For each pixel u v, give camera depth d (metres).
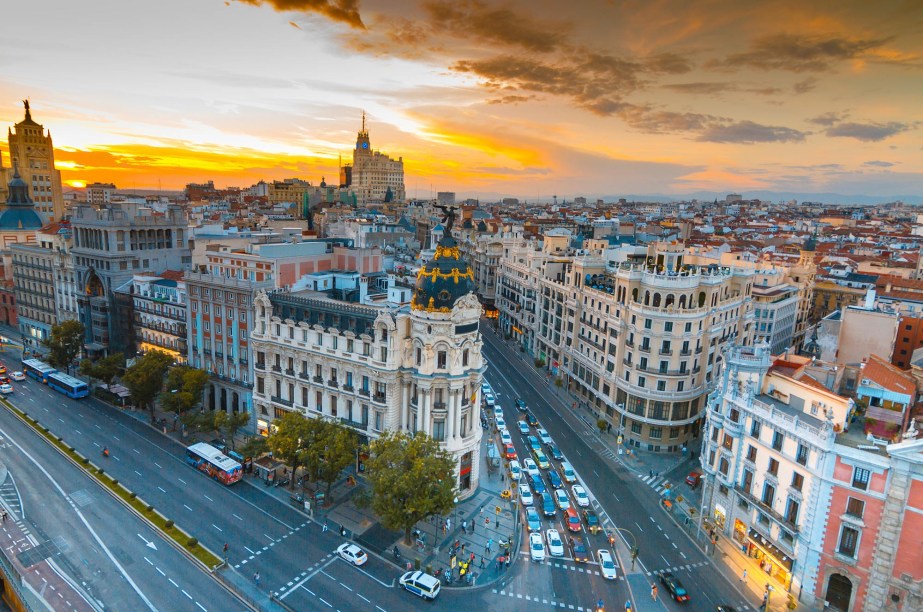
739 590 78.44
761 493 81.44
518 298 191.75
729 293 131.88
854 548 70.06
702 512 93.19
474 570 79.81
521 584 77.56
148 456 106.88
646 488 104.31
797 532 74.88
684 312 113.06
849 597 71.12
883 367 85.56
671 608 74.38
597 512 95.56
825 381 86.88
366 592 74.19
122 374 140.88
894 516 66.38
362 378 99.75
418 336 93.62
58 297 168.25
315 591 73.69
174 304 129.38
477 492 100.31
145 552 79.81
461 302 92.69
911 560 65.88
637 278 120.38
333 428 93.38
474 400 98.38
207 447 105.19
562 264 166.75
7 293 199.25
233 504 92.69
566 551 85.25
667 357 114.88
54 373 140.88
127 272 147.62
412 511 78.25
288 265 127.31
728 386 88.75
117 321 145.25
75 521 86.00
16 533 82.12
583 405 142.38
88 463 101.94
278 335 109.75
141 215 153.88
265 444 99.56
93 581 73.31
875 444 71.19
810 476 73.25
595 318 136.25
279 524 88.12
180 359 131.88
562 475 107.31
